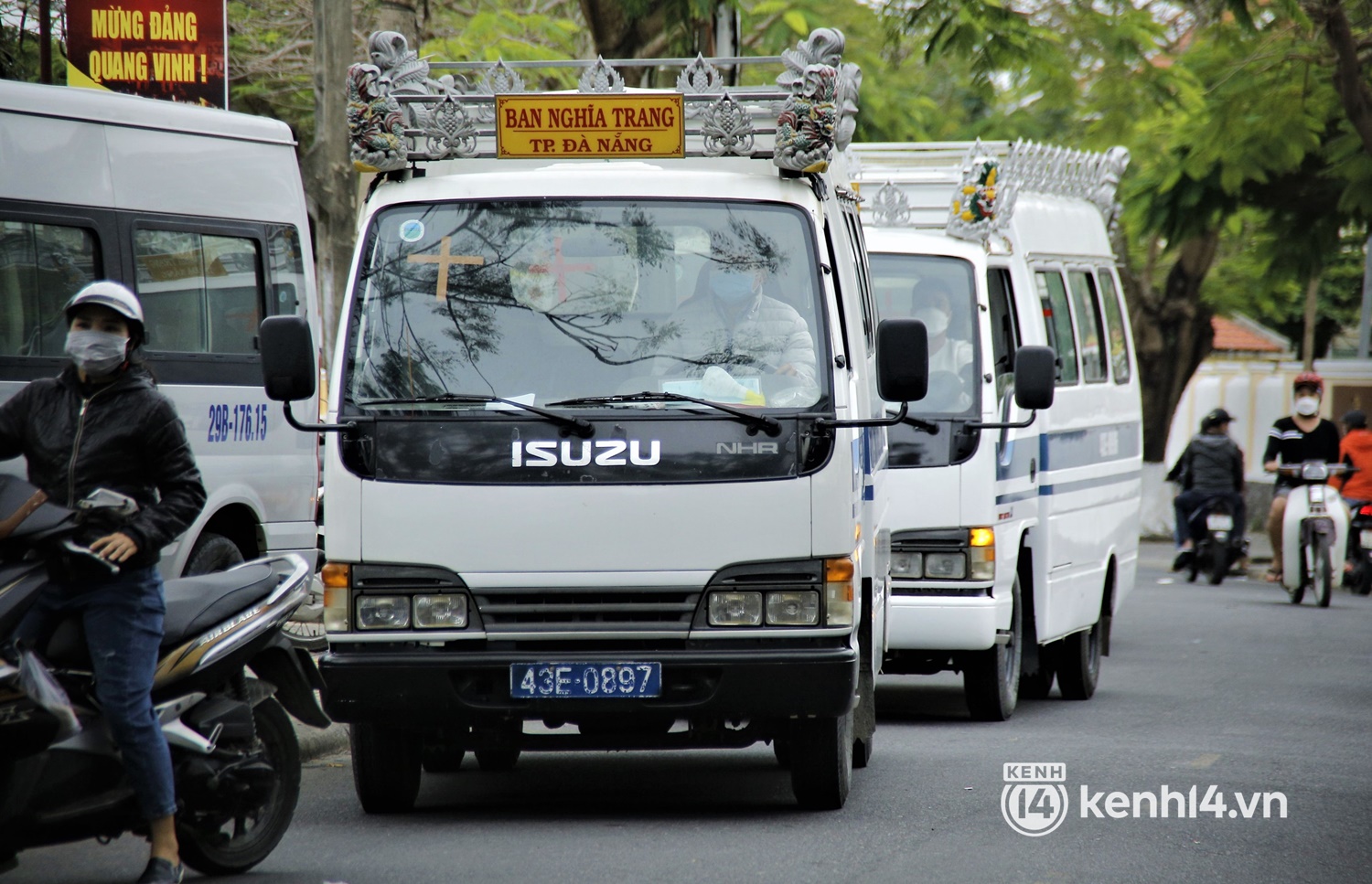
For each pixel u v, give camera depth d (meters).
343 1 56.66
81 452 23.92
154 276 40.12
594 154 31.31
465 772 36.88
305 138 89.38
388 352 29.72
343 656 28.97
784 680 28.62
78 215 38.28
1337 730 43.16
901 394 28.25
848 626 28.97
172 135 41.06
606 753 39.50
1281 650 62.38
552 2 90.50
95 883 26.38
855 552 29.94
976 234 46.44
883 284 46.16
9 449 24.48
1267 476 138.25
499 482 28.89
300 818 31.09
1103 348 56.88
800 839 29.06
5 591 23.53
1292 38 81.94
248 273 43.09
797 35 76.50
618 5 67.12
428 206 30.73
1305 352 145.50
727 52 68.81
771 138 31.11
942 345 45.34
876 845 28.70
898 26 77.12
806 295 29.94
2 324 36.53
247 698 26.70
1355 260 148.38
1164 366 119.19
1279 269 96.00
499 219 30.48
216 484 41.38
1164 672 56.38
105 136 39.19
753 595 28.86
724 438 28.95
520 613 28.95
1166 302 118.44
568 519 28.75
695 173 30.81
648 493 28.75
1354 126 81.00
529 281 30.06
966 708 48.25
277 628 26.95
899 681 55.44
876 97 89.75
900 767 36.62
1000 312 47.44
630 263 30.12
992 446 44.25
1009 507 45.38
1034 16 81.69
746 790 34.25
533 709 28.77
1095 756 38.22
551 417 28.89
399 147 31.00
